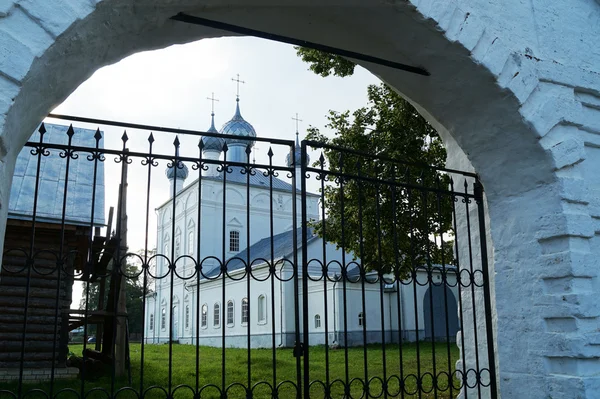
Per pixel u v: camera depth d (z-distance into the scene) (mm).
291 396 8398
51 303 9250
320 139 11000
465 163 5098
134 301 32812
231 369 11844
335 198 10602
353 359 14266
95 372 9469
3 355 8789
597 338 3975
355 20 4129
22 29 2783
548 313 4102
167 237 32844
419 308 22562
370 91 10922
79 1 2941
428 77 4414
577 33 4758
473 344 4914
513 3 4414
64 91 3377
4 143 2717
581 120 4402
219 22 3777
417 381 3990
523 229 4348
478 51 4004
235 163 3824
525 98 4148
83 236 9383
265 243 31031
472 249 4977
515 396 4262
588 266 4074
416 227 9438
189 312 29297
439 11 3859
